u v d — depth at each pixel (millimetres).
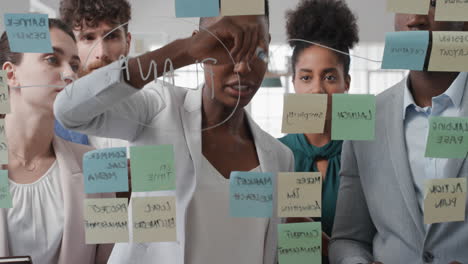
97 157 853
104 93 744
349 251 980
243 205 851
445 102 939
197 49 824
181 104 889
